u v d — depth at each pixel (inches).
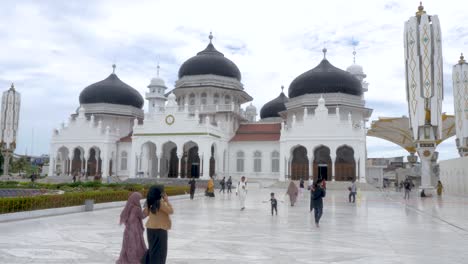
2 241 482.0
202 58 2561.5
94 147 2470.5
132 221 327.0
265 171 2283.5
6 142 2374.5
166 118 2198.6
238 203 1135.6
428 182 1571.1
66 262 374.0
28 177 2564.0
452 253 429.7
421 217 802.2
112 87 2709.2
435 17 1560.0
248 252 426.6
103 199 956.0
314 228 625.6
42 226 614.5
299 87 2399.1
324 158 2194.9
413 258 402.9
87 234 539.2
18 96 2438.5
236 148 2373.3
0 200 673.6
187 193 1439.5
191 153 2434.8
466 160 1727.4
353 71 3196.4
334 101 2294.5
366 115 2513.5
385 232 586.2
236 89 2556.6
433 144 1549.0
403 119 2384.4
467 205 1139.9
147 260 313.6
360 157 2038.6
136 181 2111.2
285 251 434.0
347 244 481.4
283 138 2174.0
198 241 493.4
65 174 2541.8
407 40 1598.2
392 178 3570.4
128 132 2743.6
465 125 2014.0
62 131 2522.1
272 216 796.6
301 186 1579.7
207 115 2440.9
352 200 1301.7
